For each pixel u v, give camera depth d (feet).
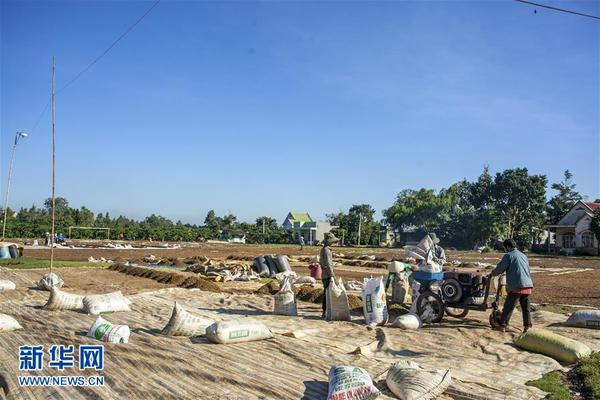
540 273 79.20
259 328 25.32
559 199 244.22
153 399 17.13
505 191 230.07
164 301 39.22
